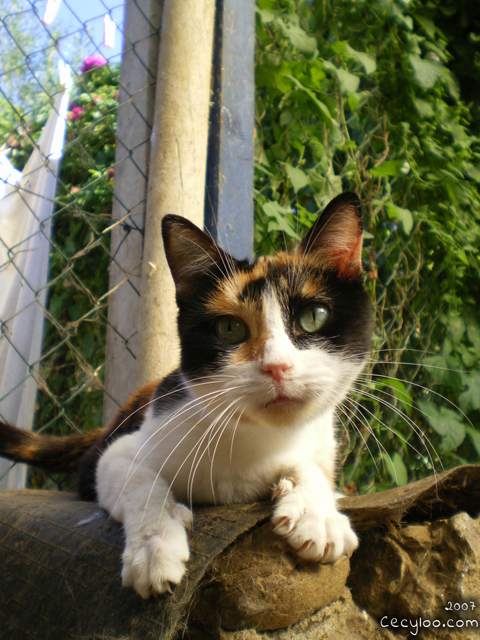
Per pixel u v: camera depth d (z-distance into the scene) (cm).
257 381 26
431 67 56
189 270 31
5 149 60
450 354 57
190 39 40
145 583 20
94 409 58
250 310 29
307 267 30
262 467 28
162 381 32
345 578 24
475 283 59
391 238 55
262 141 48
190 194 39
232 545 22
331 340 29
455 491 27
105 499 27
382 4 53
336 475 35
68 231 62
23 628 23
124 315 42
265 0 46
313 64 48
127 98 44
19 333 52
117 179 44
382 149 55
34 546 26
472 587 25
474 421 58
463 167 59
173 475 27
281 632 22
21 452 40
